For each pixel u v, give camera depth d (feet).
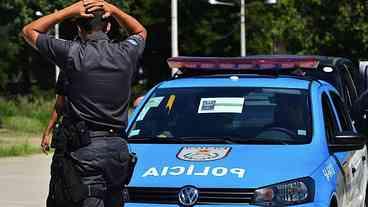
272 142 62.08
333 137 64.44
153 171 57.77
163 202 56.34
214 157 58.95
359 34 396.16
